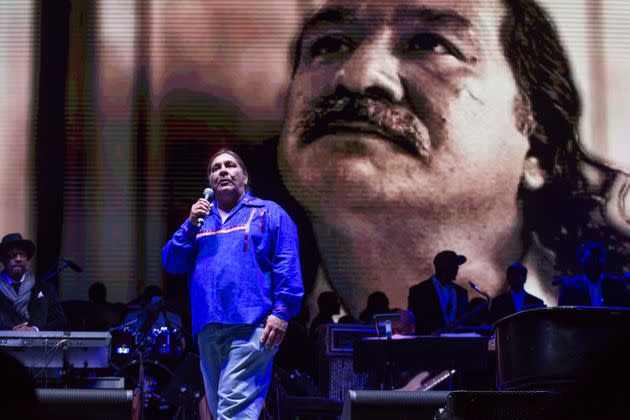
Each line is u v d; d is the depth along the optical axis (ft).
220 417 18.79
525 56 52.54
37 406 6.02
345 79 52.24
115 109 52.54
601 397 5.54
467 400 15.96
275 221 19.92
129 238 51.60
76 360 23.45
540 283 51.19
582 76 52.54
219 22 52.90
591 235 51.47
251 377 19.07
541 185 51.85
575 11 52.95
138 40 52.85
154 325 38.01
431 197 51.60
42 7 53.06
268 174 51.85
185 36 52.90
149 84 52.60
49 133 52.26
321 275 50.98
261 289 19.38
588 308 17.95
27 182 51.88
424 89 52.16
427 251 51.34
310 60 52.54
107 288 51.11
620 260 51.26
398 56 52.37
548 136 52.16
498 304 38.04
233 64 52.60
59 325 31.71
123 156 52.19
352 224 51.37
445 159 51.85
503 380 19.19
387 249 51.26
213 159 20.68
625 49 52.80
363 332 34.47
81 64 52.75
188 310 40.65
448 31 52.54
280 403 33.30
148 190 51.96
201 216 19.86
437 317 36.27
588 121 52.26
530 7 52.85
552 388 18.58
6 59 52.70
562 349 17.95
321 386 34.47
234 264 19.39
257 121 52.26
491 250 51.39
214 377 19.56
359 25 52.54
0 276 32.24
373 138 51.85
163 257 20.44
